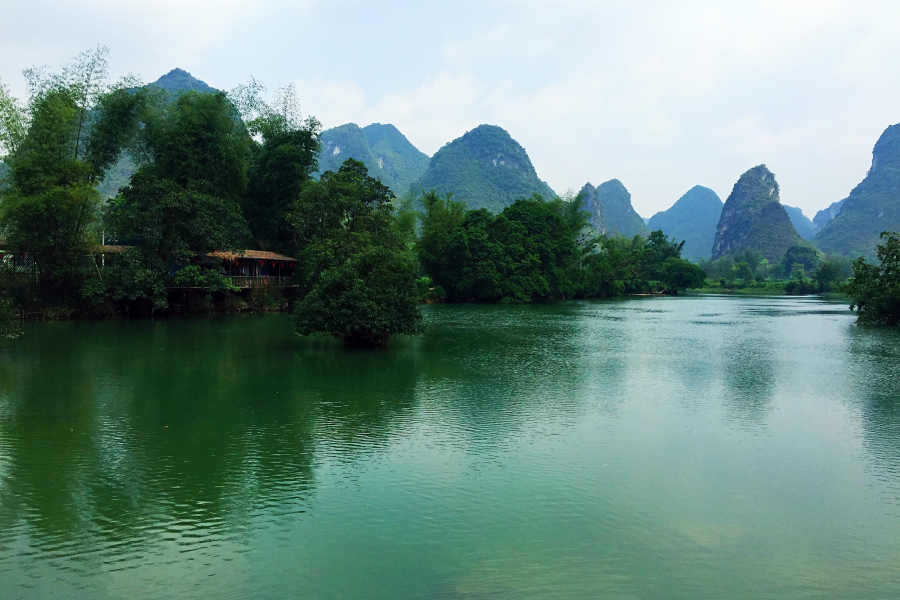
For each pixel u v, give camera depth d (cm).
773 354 2838
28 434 1370
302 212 4975
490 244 7550
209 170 4700
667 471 1164
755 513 971
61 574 768
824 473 1162
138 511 959
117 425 1448
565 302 8231
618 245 13700
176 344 2888
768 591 739
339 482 1089
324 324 2725
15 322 3428
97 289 3981
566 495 1036
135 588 736
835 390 1966
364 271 2881
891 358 2709
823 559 822
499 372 2252
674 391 1934
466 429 1448
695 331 3988
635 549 844
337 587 738
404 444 1320
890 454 1279
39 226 3838
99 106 4294
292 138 5578
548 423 1516
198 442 1319
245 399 1741
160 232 4131
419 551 830
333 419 1528
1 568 782
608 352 2869
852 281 4619
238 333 3362
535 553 828
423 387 1947
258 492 1040
